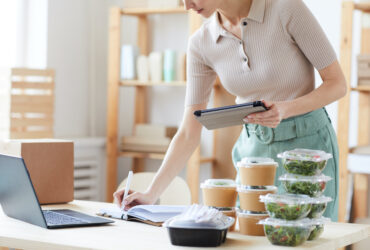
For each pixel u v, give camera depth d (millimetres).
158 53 3744
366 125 3430
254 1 1960
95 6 4215
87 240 1556
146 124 4023
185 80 3664
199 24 3516
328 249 1570
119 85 3863
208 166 3826
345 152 3184
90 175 4020
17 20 3865
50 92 3604
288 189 1613
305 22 1931
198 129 2135
